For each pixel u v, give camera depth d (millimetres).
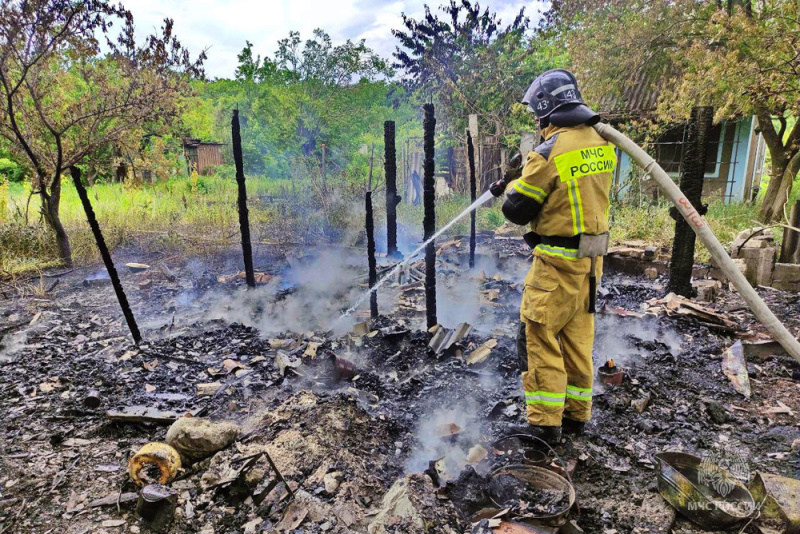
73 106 7777
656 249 6984
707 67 8750
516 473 2553
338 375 3691
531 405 2773
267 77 17969
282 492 2396
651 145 11633
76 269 7480
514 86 15000
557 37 12242
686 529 2293
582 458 2740
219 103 23453
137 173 11062
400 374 3846
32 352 4328
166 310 5457
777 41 7906
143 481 2557
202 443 2686
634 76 11422
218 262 7707
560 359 2719
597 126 2557
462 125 15320
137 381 3756
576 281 2596
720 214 10344
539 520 2213
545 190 2539
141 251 8438
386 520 2180
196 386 3662
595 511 2389
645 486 2578
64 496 2512
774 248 6340
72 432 3090
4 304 5762
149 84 7973
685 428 3082
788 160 9867
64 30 6898
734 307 5254
